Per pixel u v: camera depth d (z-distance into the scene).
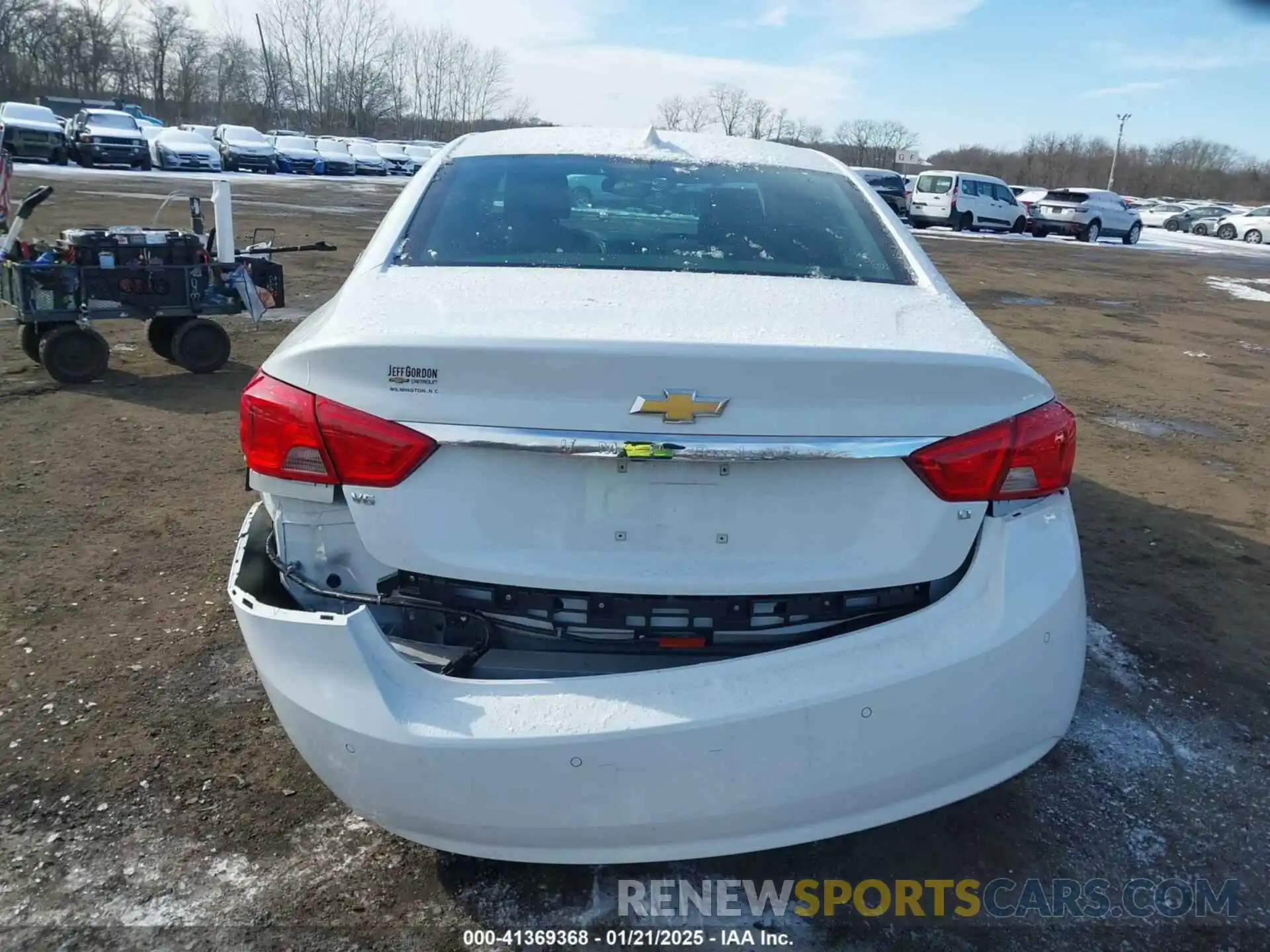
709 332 1.94
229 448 5.45
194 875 2.29
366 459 1.89
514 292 2.18
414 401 1.87
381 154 40.53
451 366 1.85
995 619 1.97
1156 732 3.02
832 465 1.94
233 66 67.44
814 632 2.03
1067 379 8.55
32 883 2.26
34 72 65.06
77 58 66.56
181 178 30.25
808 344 1.89
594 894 2.29
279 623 1.91
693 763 1.85
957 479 1.95
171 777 2.63
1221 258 26.83
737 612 2.00
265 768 2.68
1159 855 2.49
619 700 1.86
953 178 29.89
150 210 18.31
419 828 1.94
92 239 6.70
